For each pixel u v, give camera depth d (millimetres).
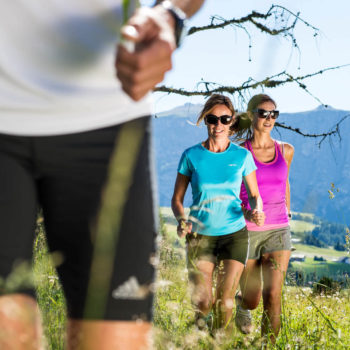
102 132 1391
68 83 1370
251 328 3855
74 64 1365
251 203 5230
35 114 1355
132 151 1367
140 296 1362
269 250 5250
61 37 1342
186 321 2717
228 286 4547
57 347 2301
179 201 5141
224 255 4805
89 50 1367
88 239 1365
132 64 1002
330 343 3264
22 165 1368
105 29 1374
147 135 1447
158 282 1429
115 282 1361
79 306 1381
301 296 4094
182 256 2643
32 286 1353
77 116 1374
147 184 1410
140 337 1379
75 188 1385
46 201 1422
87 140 1379
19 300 1287
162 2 1212
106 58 1385
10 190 1335
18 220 1344
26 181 1366
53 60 1354
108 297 1356
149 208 1408
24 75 1342
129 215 1368
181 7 1242
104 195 1369
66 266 1405
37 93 1350
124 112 1411
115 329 1355
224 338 2682
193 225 4723
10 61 1330
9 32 1319
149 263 1398
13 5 1303
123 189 1357
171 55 1039
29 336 1280
